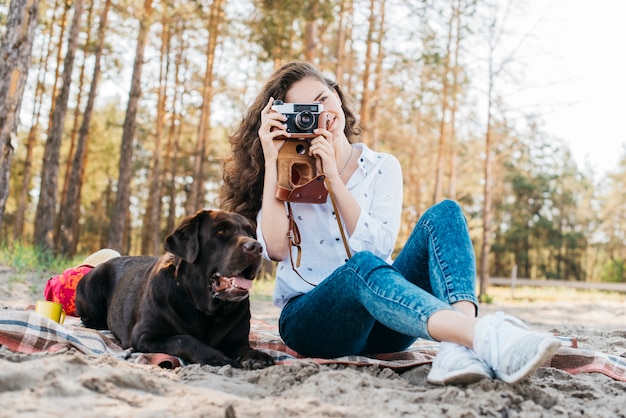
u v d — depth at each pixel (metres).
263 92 3.37
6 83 9.34
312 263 3.22
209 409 1.98
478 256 42.94
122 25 17.56
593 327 8.41
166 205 43.41
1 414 1.72
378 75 19.42
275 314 8.04
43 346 3.02
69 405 1.87
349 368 2.67
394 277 2.56
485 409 2.08
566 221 52.69
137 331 3.33
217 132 32.31
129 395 2.05
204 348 3.08
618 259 46.50
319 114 3.04
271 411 1.98
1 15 17.97
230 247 3.07
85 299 4.33
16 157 30.88
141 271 3.94
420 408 2.09
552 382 2.70
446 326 2.37
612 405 2.37
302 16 16.47
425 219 2.80
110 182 43.16
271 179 3.09
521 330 2.28
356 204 3.03
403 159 31.09
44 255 11.12
